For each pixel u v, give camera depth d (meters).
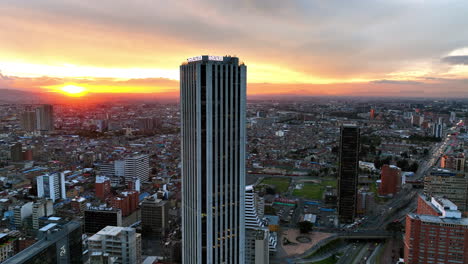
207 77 198.88
